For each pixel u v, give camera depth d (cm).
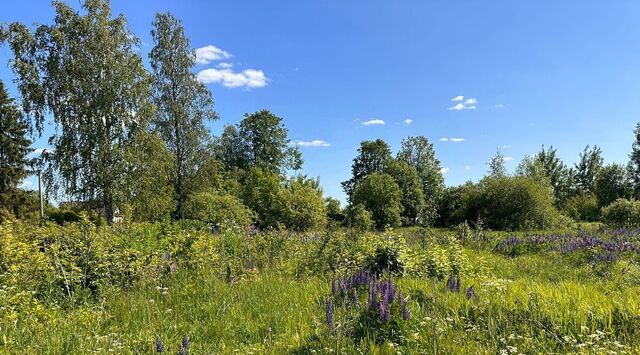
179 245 1074
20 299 664
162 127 3256
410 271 870
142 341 538
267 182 3884
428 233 1856
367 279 675
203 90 3372
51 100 2431
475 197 3631
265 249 1225
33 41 2444
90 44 2497
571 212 4566
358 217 2978
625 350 448
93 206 2542
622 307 546
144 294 781
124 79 2530
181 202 3266
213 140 3466
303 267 1018
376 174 4259
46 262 808
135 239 1117
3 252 822
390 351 461
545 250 1484
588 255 1294
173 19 3362
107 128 2550
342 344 479
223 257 1082
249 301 718
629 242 1481
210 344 537
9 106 4222
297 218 2994
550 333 492
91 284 796
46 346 511
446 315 568
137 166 2533
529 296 589
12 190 4044
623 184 4434
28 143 4322
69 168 2458
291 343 511
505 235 2181
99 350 500
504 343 476
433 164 6356
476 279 835
